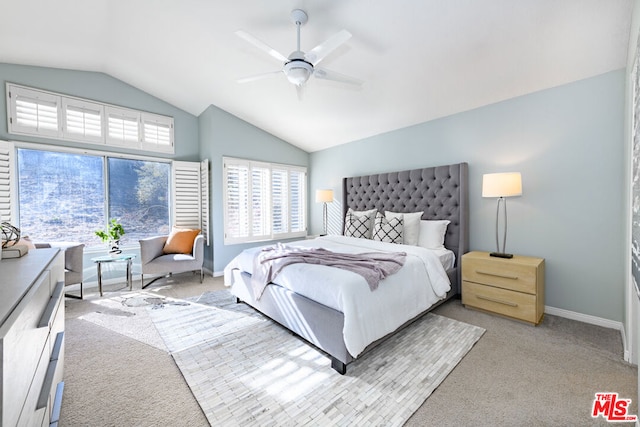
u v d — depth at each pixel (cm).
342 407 157
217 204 452
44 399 99
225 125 458
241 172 477
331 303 197
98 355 211
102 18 282
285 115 438
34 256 153
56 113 363
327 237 409
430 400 162
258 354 213
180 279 429
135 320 275
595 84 254
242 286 305
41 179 362
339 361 189
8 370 68
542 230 288
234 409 155
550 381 178
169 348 222
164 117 456
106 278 407
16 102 337
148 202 448
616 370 188
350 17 230
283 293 239
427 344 226
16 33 286
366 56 276
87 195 395
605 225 252
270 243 518
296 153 561
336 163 523
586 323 261
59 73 367
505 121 311
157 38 307
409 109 362
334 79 244
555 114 277
